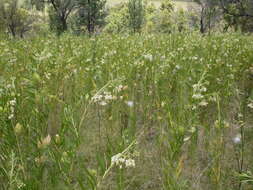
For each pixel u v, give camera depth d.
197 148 3.25
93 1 34.69
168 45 6.46
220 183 2.64
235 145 3.27
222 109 3.75
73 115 2.75
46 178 2.57
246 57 5.86
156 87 3.94
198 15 37.09
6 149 2.43
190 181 2.76
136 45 6.54
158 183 2.77
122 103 3.80
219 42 7.10
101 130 3.58
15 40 9.82
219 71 4.67
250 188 2.69
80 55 5.54
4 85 2.86
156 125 3.62
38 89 2.89
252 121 3.72
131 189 2.71
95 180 2.01
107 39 8.20
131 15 45.53
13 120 2.59
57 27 34.53
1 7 40.22
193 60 4.86
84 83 4.04
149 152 3.18
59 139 2.26
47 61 4.11
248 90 4.35
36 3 35.34
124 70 4.29
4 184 2.27
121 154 1.95
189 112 2.83
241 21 11.60
